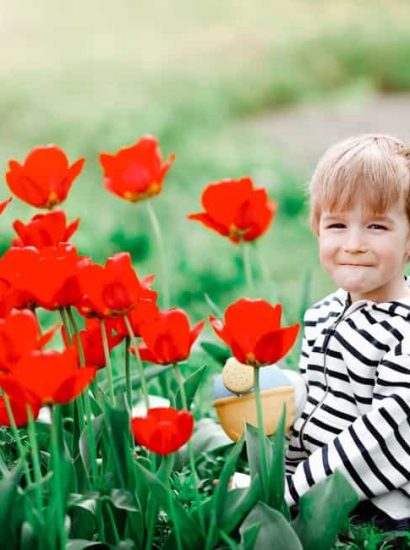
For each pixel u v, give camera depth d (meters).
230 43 16.30
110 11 20.30
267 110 13.15
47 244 2.57
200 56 15.71
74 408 2.47
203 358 4.07
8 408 2.16
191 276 5.59
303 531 2.26
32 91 13.62
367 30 15.34
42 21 19.61
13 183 2.75
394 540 2.61
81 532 2.30
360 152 2.66
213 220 2.99
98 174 10.05
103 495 2.20
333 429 2.70
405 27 15.93
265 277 3.84
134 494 2.24
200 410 3.51
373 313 2.69
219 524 2.24
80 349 2.36
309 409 2.76
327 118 12.32
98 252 6.24
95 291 2.20
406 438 2.55
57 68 15.27
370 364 2.64
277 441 2.24
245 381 2.63
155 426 2.02
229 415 2.67
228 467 2.21
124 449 2.23
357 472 2.54
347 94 13.46
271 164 9.42
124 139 10.98
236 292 5.51
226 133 11.52
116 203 8.30
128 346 2.46
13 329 1.98
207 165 9.58
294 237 6.95
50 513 2.04
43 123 11.85
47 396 1.95
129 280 2.20
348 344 2.69
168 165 3.06
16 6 20.56
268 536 2.19
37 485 2.08
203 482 2.82
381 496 2.63
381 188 2.61
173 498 2.30
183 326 2.16
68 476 2.20
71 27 19.16
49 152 2.73
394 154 2.67
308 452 2.75
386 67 14.24
